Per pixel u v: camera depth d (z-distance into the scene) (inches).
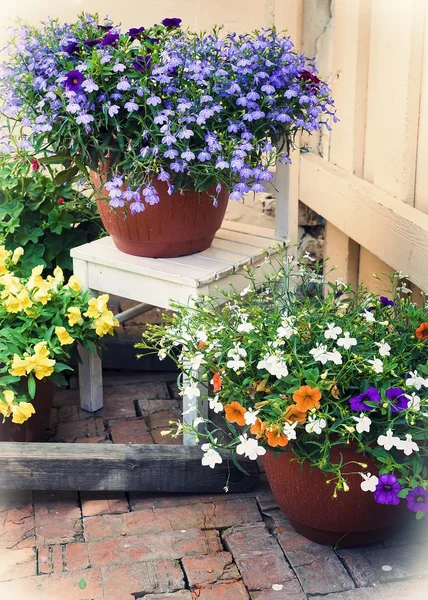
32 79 87.1
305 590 75.2
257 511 87.0
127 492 90.7
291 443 73.7
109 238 102.3
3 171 106.4
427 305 85.0
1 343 90.3
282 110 87.7
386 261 98.7
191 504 88.3
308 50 122.1
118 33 85.7
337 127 120.2
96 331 95.1
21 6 131.3
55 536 83.4
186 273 89.6
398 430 73.2
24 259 106.7
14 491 90.5
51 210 107.3
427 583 75.7
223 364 76.4
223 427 95.6
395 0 100.7
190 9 131.6
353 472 73.5
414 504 70.2
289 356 72.6
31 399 92.7
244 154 81.8
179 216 90.4
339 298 91.6
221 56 88.4
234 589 75.7
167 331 83.4
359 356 72.4
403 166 101.4
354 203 107.2
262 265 97.4
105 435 101.1
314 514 77.8
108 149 85.3
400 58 100.3
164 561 79.6
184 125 82.4
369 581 76.0
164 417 105.3
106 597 74.8
